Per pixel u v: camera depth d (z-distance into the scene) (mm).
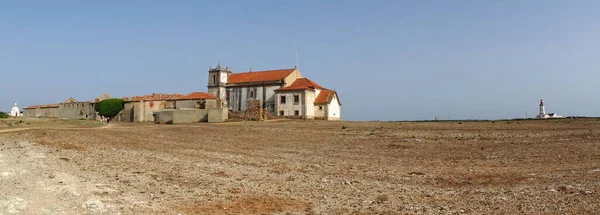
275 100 77875
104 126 58281
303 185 19156
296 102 75375
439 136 37219
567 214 12648
